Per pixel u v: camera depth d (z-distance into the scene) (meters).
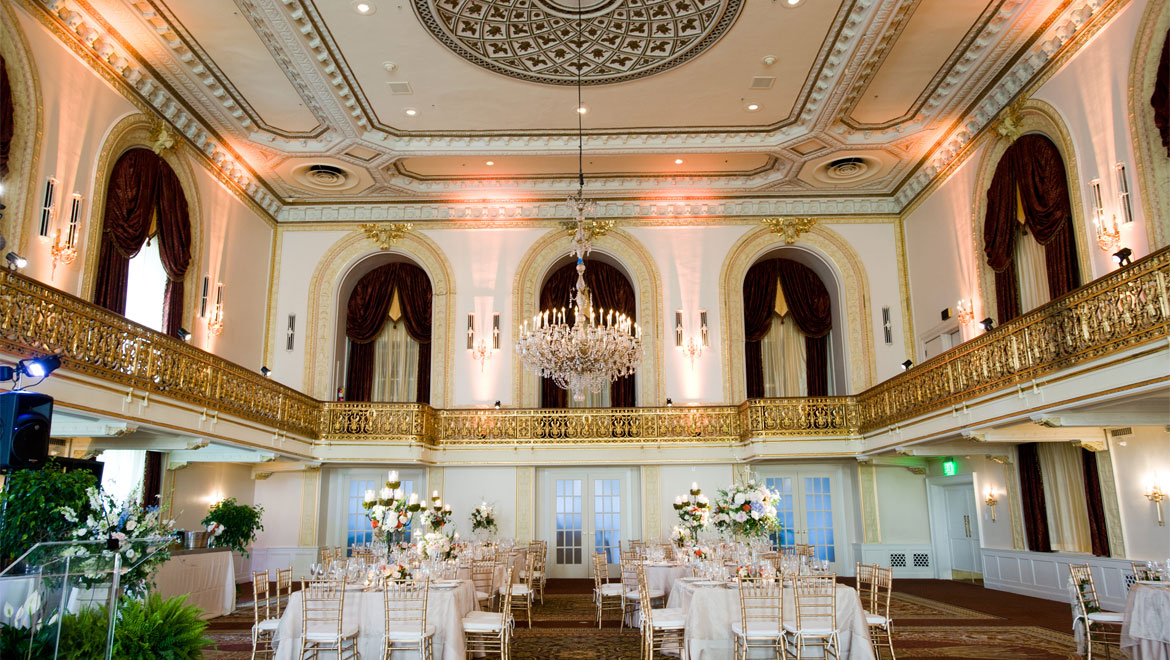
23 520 6.59
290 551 14.85
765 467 15.92
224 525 12.43
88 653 3.91
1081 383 8.09
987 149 13.02
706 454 15.39
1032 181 11.56
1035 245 12.09
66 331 7.55
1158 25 9.10
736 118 13.80
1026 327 9.12
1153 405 8.39
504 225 16.81
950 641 8.55
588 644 8.71
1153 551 10.00
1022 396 9.21
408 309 17.55
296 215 16.78
